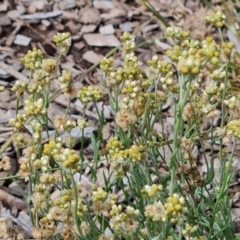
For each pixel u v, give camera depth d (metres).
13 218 0.66
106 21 0.91
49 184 0.50
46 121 0.58
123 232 0.53
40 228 0.52
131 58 0.57
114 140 0.54
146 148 0.54
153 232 0.57
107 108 0.77
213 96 0.58
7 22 0.90
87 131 0.73
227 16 0.89
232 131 0.49
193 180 0.56
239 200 0.67
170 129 0.74
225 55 0.51
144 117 0.56
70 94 0.56
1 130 0.75
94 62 0.85
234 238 0.59
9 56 0.85
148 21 0.90
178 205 0.44
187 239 0.50
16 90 0.57
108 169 0.68
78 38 0.88
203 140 0.62
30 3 0.93
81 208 0.48
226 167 0.56
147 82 0.57
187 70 0.41
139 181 0.58
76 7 0.92
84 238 0.49
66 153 0.42
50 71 0.56
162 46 0.87
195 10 0.91
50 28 0.90
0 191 0.68
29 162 0.52
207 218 0.58
